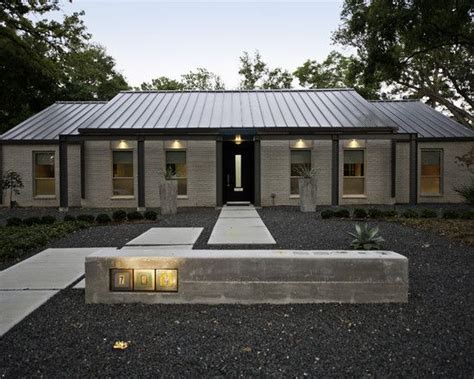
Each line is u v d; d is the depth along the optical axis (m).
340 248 6.35
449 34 14.54
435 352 2.87
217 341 3.07
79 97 24.88
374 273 3.96
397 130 14.07
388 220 10.00
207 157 15.17
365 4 15.54
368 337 3.14
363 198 15.24
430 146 15.75
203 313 3.70
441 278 4.82
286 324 3.42
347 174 15.45
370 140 15.23
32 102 23.59
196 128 13.75
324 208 13.97
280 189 15.15
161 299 3.96
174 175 13.16
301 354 2.85
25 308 3.82
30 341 3.09
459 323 3.42
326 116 15.12
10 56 18.19
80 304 3.98
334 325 3.39
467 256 5.97
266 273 3.95
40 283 4.70
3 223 10.29
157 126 14.13
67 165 14.84
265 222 9.88
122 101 17.44
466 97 21.83
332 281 3.96
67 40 18.89
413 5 13.79
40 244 7.01
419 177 15.98
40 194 15.82
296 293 3.96
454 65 21.50
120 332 3.26
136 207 15.05
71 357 2.81
